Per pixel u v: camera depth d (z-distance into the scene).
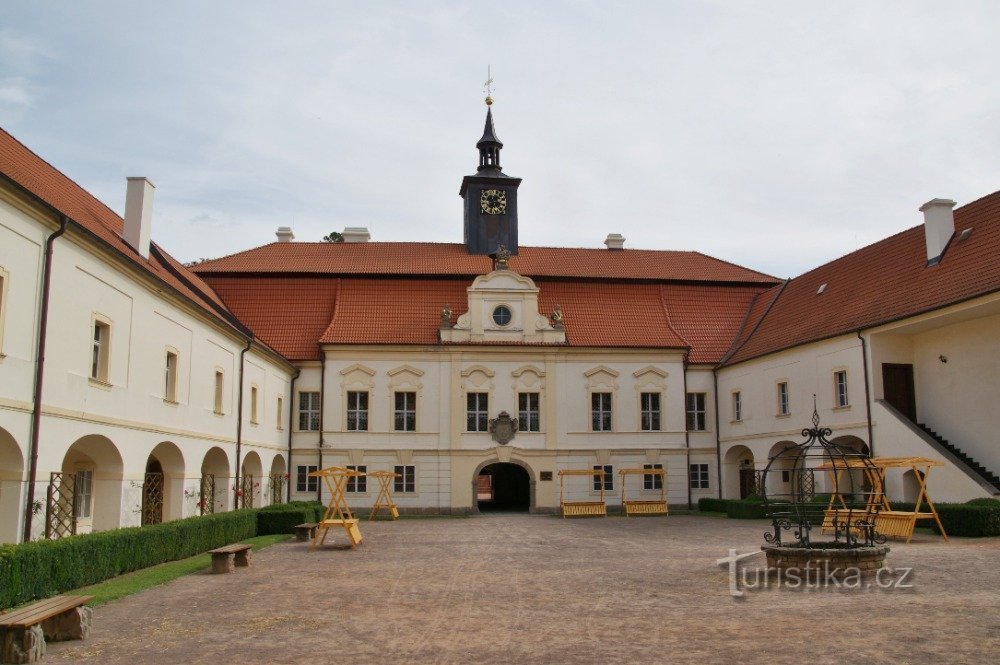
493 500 56.53
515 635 11.91
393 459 42.03
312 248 49.44
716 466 44.69
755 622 12.54
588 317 45.78
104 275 20.55
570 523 35.47
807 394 36.91
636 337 44.94
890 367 32.81
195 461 27.19
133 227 26.69
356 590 16.31
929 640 11.18
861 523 20.09
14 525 16.80
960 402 30.59
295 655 10.87
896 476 30.73
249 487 34.25
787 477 39.44
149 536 19.81
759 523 33.97
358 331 43.03
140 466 22.73
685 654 10.63
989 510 24.78
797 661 10.21
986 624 12.16
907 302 31.58
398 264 47.47
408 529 32.50
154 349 23.75
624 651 10.85
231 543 26.11
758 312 46.09
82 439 20.61
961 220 32.44
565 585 16.69
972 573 17.20
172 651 11.13
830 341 35.25
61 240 18.42
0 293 16.23
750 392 41.94
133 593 15.89
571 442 43.28
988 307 27.62
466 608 14.16
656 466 43.69
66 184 25.03
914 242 34.62
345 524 24.95
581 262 50.00
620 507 42.97
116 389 21.27
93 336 20.08
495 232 50.94
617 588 16.20
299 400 42.41
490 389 43.12
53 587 15.05
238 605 14.63
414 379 42.81
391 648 11.19
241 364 32.59
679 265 50.81
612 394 44.00
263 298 44.78
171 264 33.38
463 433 42.50
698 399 45.31
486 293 43.62
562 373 43.78
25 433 17.03
